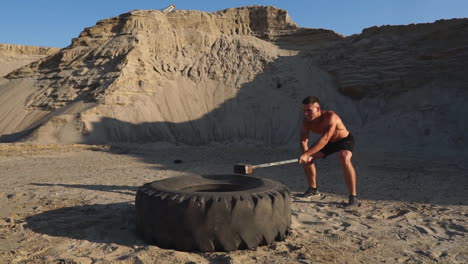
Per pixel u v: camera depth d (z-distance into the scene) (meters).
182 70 31.42
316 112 5.42
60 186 7.40
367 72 28.34
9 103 30.75
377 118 25.45
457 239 3.88
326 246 3.59
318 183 8.12
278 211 3.65
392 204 5.74
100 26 35.97
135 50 29.92
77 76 30.53
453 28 25.81
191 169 11.11
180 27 36.47
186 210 3.37
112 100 25.84
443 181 8.52
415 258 3.29
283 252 3.38
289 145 23.27
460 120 21.62
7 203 5.56
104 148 19.38
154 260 3.11
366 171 10.59
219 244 3.36
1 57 65.31
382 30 30.28
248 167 4.68
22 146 17.98
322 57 32.56
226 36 35.69
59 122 23.52
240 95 28.52
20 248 3.42
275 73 30.41
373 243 3.72
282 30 37.75
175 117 26.41
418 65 26.36
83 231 4.00
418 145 20.88
